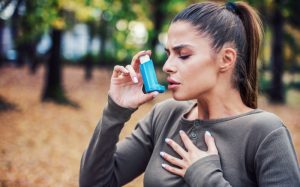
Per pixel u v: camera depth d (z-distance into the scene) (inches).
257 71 67.8
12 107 440.8
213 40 62.7
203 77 62.7
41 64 1085.1
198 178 59.6
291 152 59.3
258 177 59.9
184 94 63.2
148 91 65.8
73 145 327.3
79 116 450.0
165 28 725.3
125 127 414.0
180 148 64.2
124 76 67.1
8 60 1001.5
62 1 423.5
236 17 65.7
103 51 1227.2
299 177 58.6
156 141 71.3
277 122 61.4
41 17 418.6
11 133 338.3
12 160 266.5
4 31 965.8
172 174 63.8
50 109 462.3
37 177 241.8
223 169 61.1
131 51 572.4
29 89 616.4
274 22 685.3
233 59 63.4
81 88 731.4
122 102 66.7
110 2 480.4
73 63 1323.8
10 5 405.4
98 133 67.8
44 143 319.3
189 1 564.4
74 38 1470.2
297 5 608.1
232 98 65.2
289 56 840.9
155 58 685.9
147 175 67.2
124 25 553.6
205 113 66.2
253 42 66.1
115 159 70.8
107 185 69.5
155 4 620.4
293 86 1095.6
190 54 62.7
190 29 63.1
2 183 225.3
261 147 59.6
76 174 255.8
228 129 62.6
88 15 487.2
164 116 72.2
